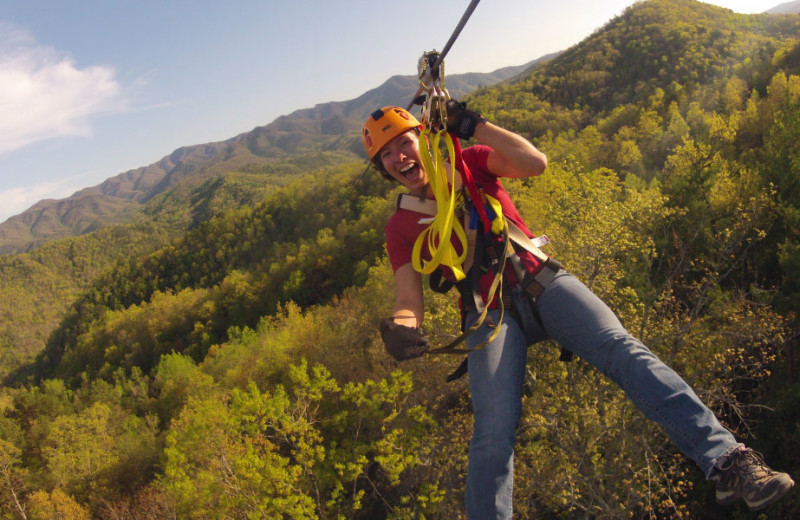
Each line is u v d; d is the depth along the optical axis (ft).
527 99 485.15
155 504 68.54
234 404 48.21
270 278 280.31
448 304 49.67
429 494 47.60
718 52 413.59
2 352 600.39
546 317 6.20
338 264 261.65
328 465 51.80
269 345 111.14
